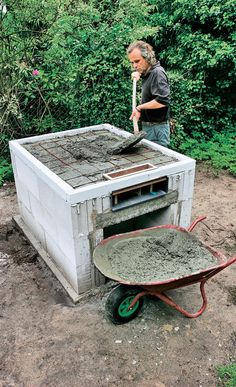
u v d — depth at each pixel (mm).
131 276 2625
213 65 6539
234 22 6594
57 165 3232
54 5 5141
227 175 5699
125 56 5098
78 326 2824
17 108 5367
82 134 4105
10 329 2818
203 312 2953
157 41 7465
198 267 2701
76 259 2885
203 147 6414
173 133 6199
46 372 2471
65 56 5242
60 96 5355
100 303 3049
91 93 5258
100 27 5219
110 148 3598
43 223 3412
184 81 6375
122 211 2936
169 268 2713
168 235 3000
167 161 3289
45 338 2730
